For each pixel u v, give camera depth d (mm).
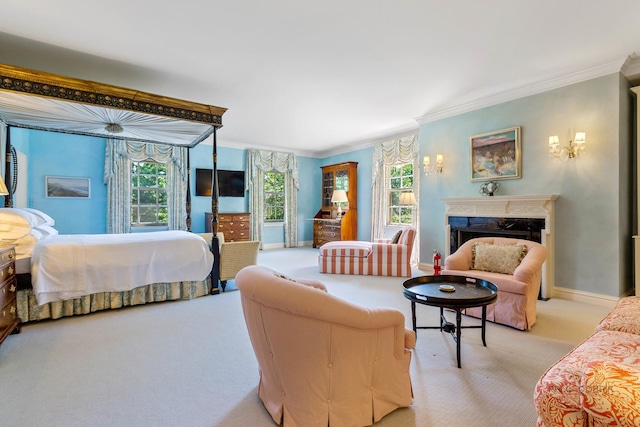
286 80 3727
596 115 3482
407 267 4922
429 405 1741
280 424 1560
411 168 6434
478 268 3340
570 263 3680
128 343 2527
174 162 6715
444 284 2598
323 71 3492
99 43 2859
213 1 2285
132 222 6367
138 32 2686
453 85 3908
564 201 3719
